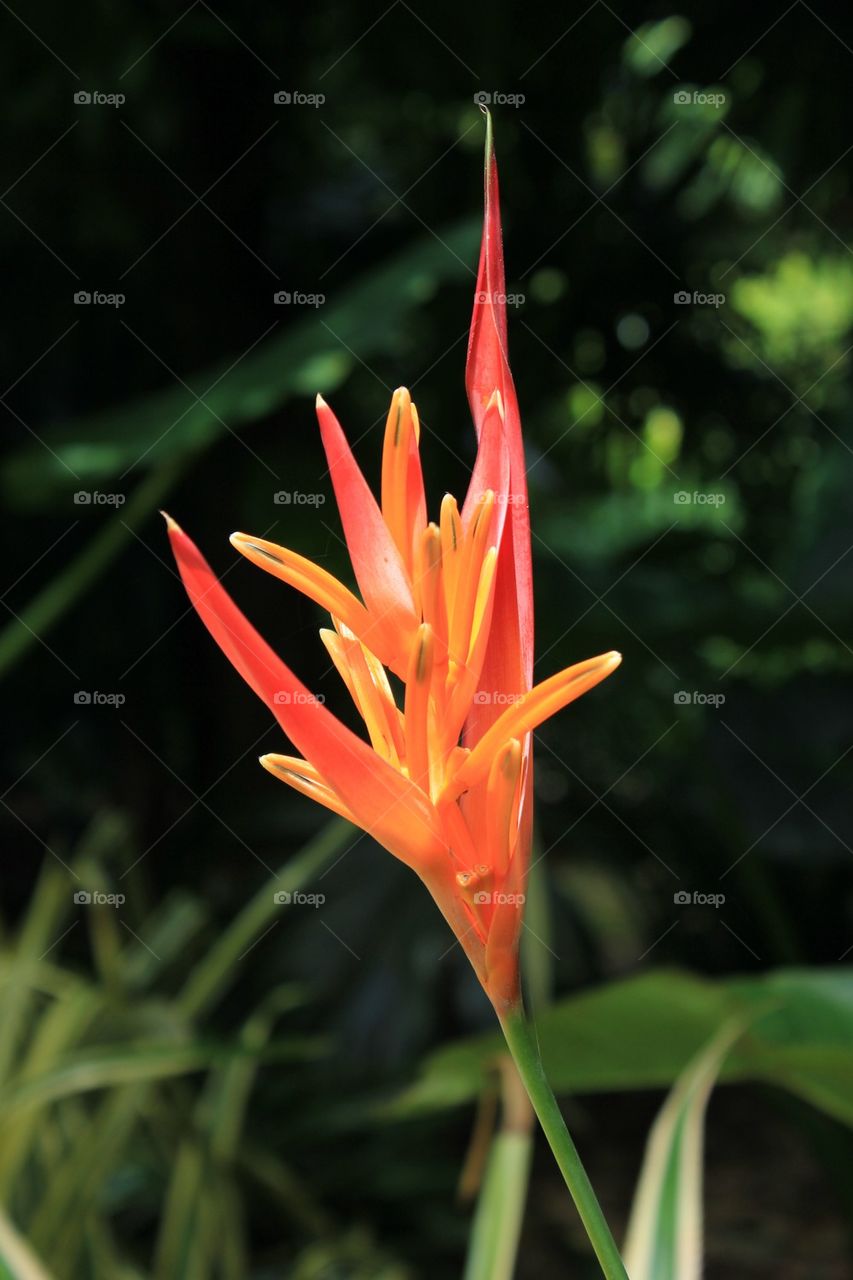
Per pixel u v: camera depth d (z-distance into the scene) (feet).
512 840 1.37
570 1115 7.93
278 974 7.06
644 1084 3.43
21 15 6.90
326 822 7.91
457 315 7.88
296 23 7.88
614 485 9.89
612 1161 8.05
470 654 1.41
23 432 9.06
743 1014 2.59
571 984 7.18
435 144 8.87
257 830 7.98
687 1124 2.22
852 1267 6.65
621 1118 8.75
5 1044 4.42
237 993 6.97
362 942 7.16
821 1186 7.73
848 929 8.64
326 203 9.35
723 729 7.06
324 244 9.17
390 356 8.05
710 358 9.78
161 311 8.66
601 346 9.54
